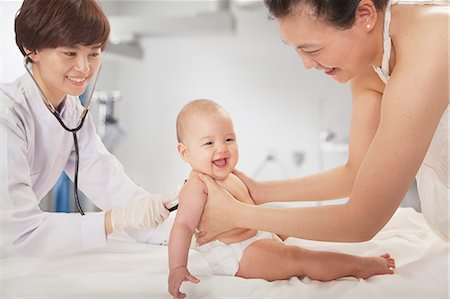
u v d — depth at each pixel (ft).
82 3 3.55
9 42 4.16
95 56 3.85
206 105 3.90
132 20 9.73
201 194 3.54
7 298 3.24
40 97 4.04
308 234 3.10
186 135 3.85
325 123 12.37
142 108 13.50
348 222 3.01
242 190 4.11
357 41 3.09
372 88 4.23
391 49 3.21
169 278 3.26
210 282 3.34
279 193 4.32
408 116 2.89
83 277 3.47
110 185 4.94
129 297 3.28
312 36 3.02
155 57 13.41
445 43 2.97
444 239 4.01
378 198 2.95
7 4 4.15
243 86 12.94
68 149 4.66
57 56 3.64
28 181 3.82
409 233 4.50
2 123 3.73
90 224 3.71
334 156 12.28
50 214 3.77
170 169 13.35
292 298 3.09
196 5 13.46
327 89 12.37
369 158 2.98
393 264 3.63
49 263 3.90
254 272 3.59
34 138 4.16
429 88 2.91
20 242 3.67
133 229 4.80
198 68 13.17
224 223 3.46
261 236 3.75
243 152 12.89
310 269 3.50
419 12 3.16
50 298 3.24
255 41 12.78
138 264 3.97
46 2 3.50
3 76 4.14
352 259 3.50
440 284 3.14
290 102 12.60
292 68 12.60
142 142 13.50
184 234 3.43
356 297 3.05
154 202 3.78
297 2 2.95
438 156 3.61
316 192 4.32
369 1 3.03
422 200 3.95
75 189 4.23
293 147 12.60
